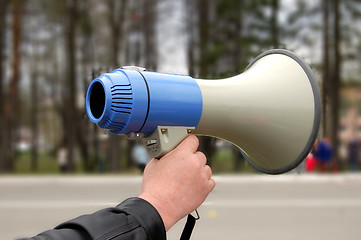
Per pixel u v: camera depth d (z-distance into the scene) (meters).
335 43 13.27
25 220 5.82
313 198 7.38
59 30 15.61
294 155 0.80
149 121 0.69
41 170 21.16
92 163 18.41
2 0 13.15
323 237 4.75
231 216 5.76
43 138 40.41
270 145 0.82
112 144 13.67
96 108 0.73
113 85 0.68
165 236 0.61
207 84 0.77
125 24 14.06
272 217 5.77
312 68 0.85
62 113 17.77
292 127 0.81
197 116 0.73
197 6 12.95
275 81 0.83
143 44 14.52
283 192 7.98
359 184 9.08
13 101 13.85
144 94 0.69
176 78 0.74
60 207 6.69
